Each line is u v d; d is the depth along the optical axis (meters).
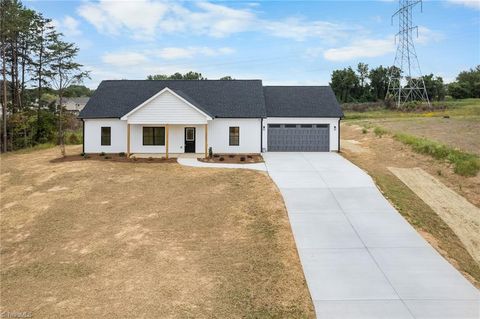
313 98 32.12
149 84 32.50
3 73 39.62
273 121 30.11
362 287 11.39
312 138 30.39
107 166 24.81
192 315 10.20
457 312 10.12
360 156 28.30
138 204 18.62
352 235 14.85
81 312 10.45
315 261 12.95
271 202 18.05
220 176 22.22
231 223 16.17
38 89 46.97
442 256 13.33
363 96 88.94
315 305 10.55
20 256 14.66
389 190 19.84
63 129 47.03
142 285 11.83
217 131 28.95
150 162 25.88
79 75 47.69
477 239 15.28
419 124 42.62
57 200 19.56
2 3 38.28
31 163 27.53
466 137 33.25
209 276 12.23
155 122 26.70
